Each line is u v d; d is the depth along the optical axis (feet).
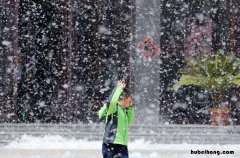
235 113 151.84
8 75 144.56
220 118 135.54
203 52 150.30
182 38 154.51
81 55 151.64
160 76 153.28
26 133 118.93
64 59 150.82
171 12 154.61
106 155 68.85
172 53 154.10
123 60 150.71
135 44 144.05
